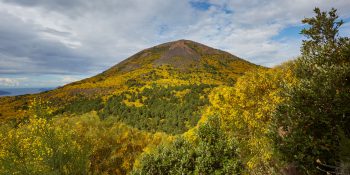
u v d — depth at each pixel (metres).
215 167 12.84
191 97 110.31
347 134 6.95
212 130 13.80
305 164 7.32
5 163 15.55
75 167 17.62
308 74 8.23
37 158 15.86
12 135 16.03
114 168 21.59
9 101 162.38
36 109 16.69
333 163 7.14
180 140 14.62
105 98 131.50
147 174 13.69
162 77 191.12
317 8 8.81
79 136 21.80
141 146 23.78
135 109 106.88
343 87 7.06
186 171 13.09
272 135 8.02
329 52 8.13
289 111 7.55
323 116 6.94
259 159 12.21
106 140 23.78
